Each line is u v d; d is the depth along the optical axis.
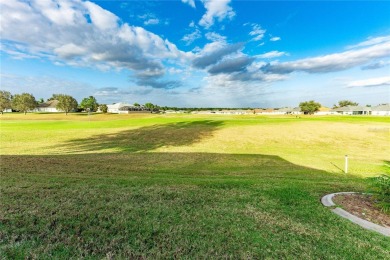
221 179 9.80
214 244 4.42
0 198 6.61
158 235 4.71
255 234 4.85
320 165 15.49
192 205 6.39
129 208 6.04
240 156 18.58
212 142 27.75
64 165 12.58
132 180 9.02
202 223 5.30
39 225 5.00
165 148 23.03
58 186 7.90
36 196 6.85
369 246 4.46
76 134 33.75
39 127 44.28
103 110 129.50
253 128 41.69
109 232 4.77
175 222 5.32
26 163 12.78
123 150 21.36
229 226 5.18
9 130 38.38
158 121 58.12
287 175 11.68
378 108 118.31
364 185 9.05
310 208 6.29
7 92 117.25
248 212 5.97
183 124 49.25
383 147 25.81
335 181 10.06
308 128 41.47
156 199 6.79
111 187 7.91
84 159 15.29
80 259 3.84
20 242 4.32
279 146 25.98
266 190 7.86
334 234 4.90
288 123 51.03
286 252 4.22
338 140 30.11
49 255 3.94
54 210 5.80
